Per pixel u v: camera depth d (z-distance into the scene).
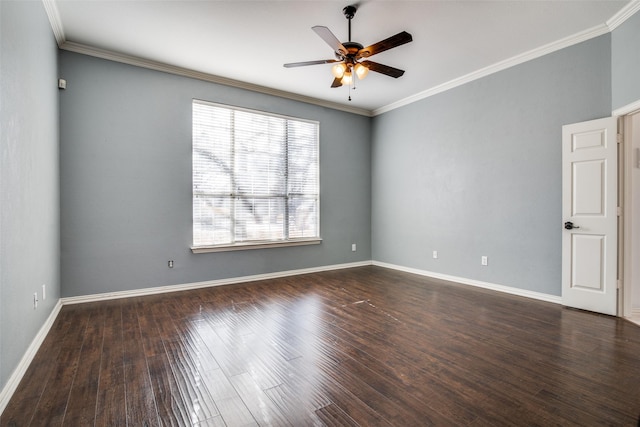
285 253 5.11
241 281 4.67
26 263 2.20
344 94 5.15
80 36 3.38
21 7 2.12
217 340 2.64
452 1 2.77
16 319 1.98
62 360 2.28
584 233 3.31
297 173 5.24
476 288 4.29
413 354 2.38
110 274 3.77
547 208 3.66
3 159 1.78
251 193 4.76
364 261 6.06
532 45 3.59
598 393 1.86
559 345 2.51
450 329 2.86
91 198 3.65
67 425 1.61
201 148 4.35
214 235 4.46
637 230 3.44
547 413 1.68
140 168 3.92
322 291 4.17
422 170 5.13
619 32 3.04
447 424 1.60
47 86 2.85
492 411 1.70
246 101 4.68
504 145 4.05
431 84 4.75
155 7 2.87
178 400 1.82
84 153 3.61
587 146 3.28
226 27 3.20
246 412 1.71
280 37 3.39
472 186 4.43
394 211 5.65
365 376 2.07
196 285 4.31
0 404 1.70
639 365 2.18
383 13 2.95
